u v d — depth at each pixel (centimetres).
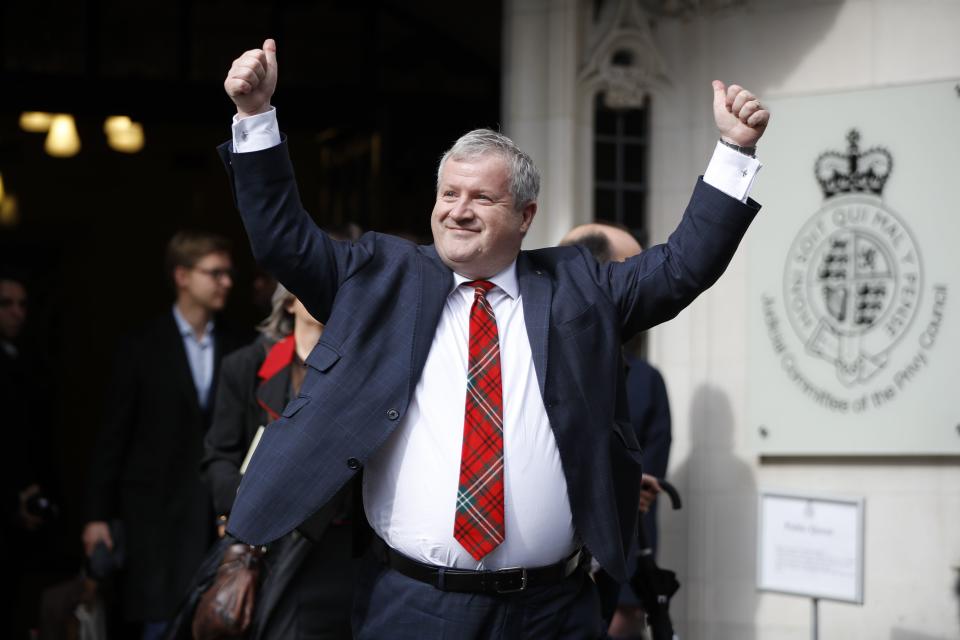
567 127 664
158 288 1276
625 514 378
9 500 701
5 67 799
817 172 625
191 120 825
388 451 363
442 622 359
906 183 603
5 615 714
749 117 356
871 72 621
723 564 650
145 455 636
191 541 628
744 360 647
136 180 1273
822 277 622
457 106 840
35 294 1291
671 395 665
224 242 661
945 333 593
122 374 641
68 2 802
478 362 362
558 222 664
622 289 373
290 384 497
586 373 364
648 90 677
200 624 471
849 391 615
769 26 646
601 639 402
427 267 372
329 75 828
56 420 1280
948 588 598
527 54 671
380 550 373
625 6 671
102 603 632
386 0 829
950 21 605
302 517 351
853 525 540
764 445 636
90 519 627
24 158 1270
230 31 816
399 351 360
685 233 363
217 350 660
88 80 801
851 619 619
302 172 1085
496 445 358
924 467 605
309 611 471
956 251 591
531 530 361
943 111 597
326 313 371
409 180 830
